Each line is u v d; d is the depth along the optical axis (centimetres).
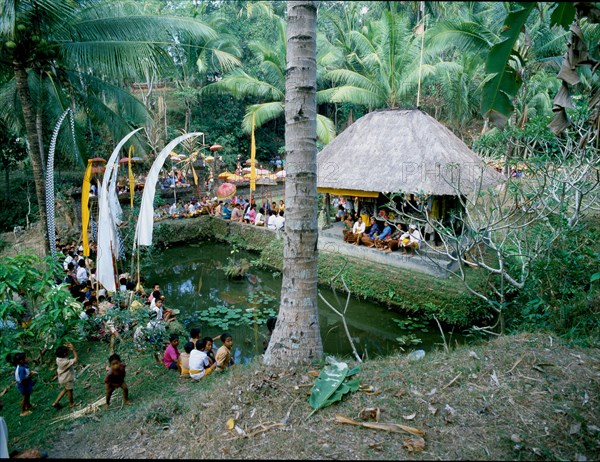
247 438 382
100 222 828
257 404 430
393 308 1048
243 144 2884
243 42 2766
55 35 994
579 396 405
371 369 491
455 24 1320
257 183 2227
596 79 1231
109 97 1251
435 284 999
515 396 409
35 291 682
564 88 385
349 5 2620
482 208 817
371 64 1952
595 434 362
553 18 377
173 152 2217
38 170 1031
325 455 347
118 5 1109
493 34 1302
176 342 692
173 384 634
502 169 1297
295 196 489
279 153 2981
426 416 389
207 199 1920
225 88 2430
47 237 1051
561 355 478
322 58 2219
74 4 968
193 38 1250
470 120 2548
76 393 628
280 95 2302
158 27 1073
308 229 494
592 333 548
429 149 1120
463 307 910
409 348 873
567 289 638
